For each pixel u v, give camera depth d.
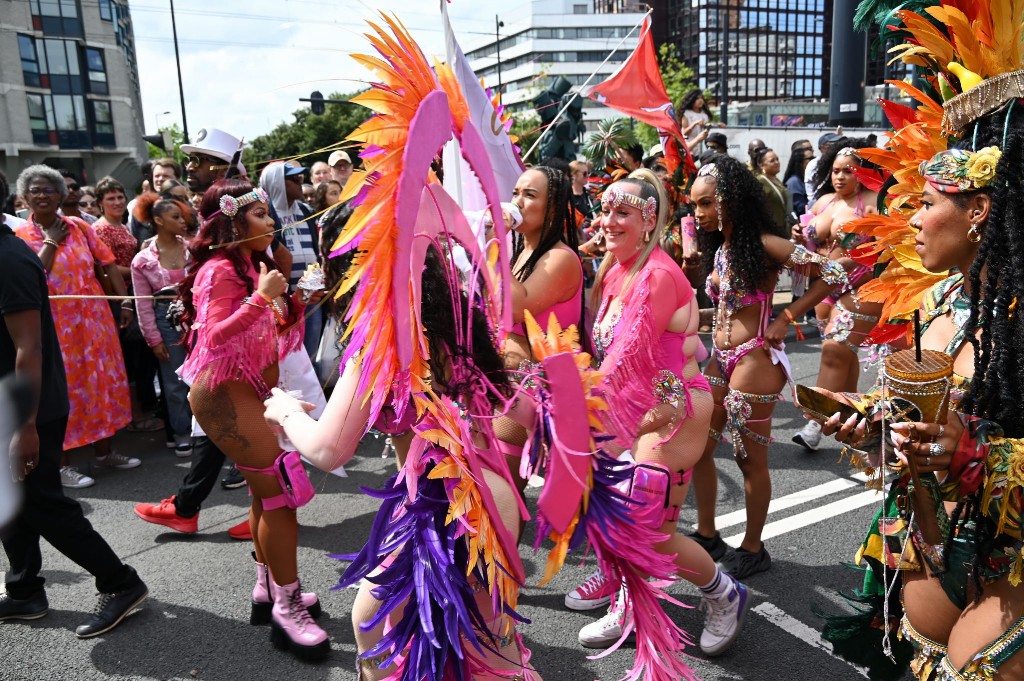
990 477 1.57
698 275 4.04
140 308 5.36
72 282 4.93
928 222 1.71
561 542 1.88
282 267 4.62
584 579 3.53
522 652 1.88
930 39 1.91
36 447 2.83
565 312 3.02
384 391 1.49
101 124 42.81
